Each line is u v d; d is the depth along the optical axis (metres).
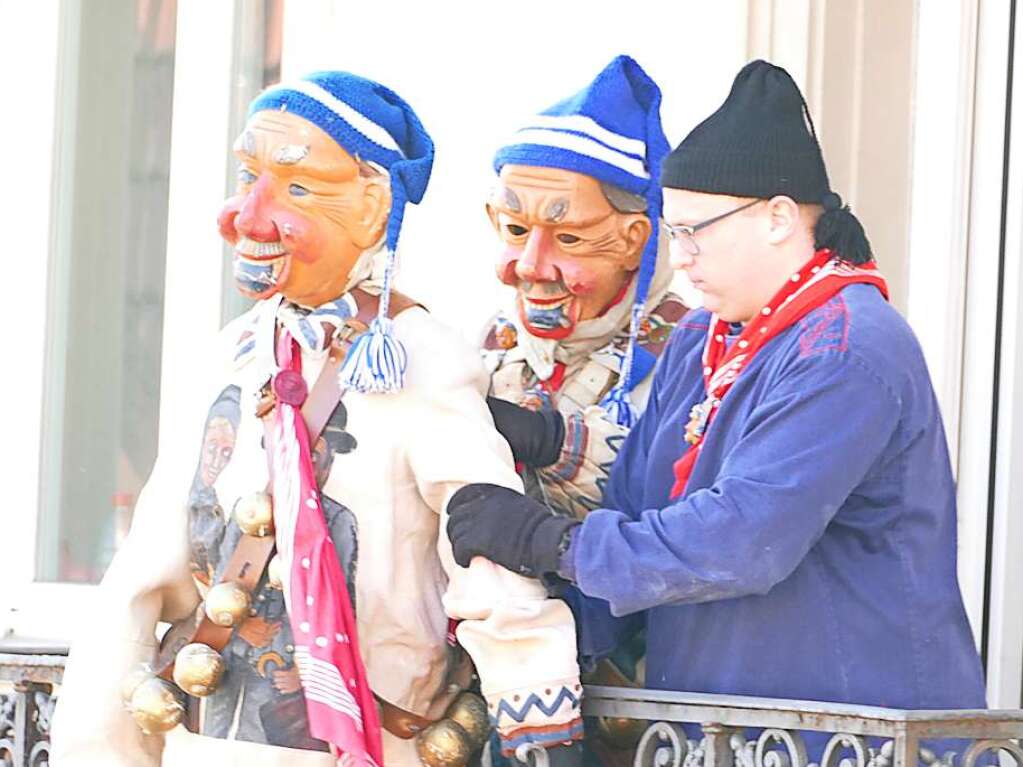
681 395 8.52
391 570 8.07
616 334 9.07
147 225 13.02
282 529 7.99
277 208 8.15
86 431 13.00
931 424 8.03
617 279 8.91
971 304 11.28
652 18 11.47
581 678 8.63
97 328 13.02
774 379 7.91
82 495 12.97
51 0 13.10
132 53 13.07
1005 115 11.23
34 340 12.99
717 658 8.10
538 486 8.81
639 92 8.95
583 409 8.99
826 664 7.97
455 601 8.02
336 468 8.11
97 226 13.08
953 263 11.26
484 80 11.88
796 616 7.99
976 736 7.56
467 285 11.80
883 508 8.01
